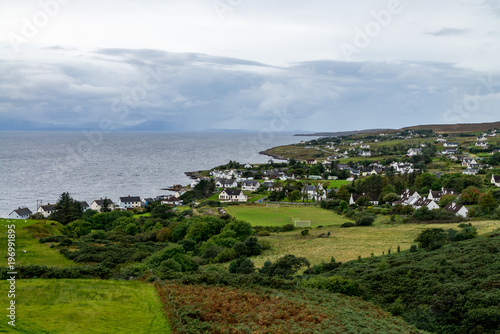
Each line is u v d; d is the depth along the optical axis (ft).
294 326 80.48
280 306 95.04
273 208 405.80
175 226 296.30
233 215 360.69
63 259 176.45
